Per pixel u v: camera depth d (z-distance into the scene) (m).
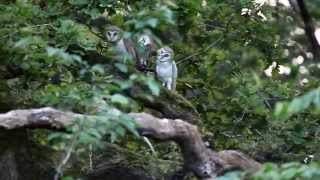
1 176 10.46
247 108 13.00
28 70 10.57
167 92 11.64
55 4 11.20
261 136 12.62
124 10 11.49
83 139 6.62
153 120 8.77
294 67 11.91
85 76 8.33
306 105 4.84
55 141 7.60
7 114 8.27
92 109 7.39
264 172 5.30
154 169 10.98
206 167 9.23
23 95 11.00
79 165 10.55
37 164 10.77
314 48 9.12
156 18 6.66
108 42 11.44
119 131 6.70
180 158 11.54
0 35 10.02
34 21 10.63
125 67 7.04
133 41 11.06
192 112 11.81
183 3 11.77
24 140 10.80
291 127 12.48
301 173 5.17
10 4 10.62
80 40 10.07
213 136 12.66
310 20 8.93
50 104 8.53
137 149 11.73
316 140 12.47
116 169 10.81
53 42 9.95
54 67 10.47
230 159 9.41
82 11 11.35
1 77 11.04
